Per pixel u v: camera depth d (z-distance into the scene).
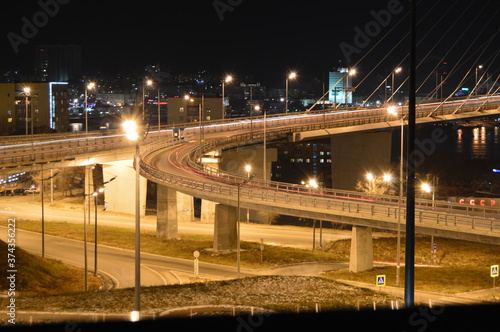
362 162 146.25
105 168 116.44
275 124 141.38
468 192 149.62
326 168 199.62
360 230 61.59
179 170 89.44
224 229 74.25
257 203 67.00
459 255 72.19
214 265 67.62
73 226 91.81
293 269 65.50
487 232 48.69
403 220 55.59
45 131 180.62
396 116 147.00
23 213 107.81
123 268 66.00
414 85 23.92
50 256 71.06
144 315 32.75
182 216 106.25
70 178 140.38
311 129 129.50
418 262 70.19
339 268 65.75
